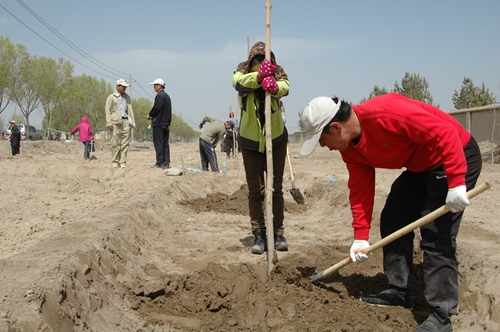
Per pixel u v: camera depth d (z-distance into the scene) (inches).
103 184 397.7
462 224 206.8
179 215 305.3
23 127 1573.6
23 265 137.4
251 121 192.7
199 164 654.5
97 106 2188.7
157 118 441.7
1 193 347.3
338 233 257.1
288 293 161.5
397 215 148.7
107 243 177.3
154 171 433.1
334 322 141.6
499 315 125.0
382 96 133.4
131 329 135.2
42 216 263.3
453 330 133.6
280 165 203.9
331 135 133.3
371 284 170.7
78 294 132.4
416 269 177.8
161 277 181.5
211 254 213.5
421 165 134.2
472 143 130.9
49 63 1637.6
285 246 212.5
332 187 346.3
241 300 160.1
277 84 182.1
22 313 107.7
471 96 1134.4
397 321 140.9
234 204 344.5
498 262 147.4
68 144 1300.4
